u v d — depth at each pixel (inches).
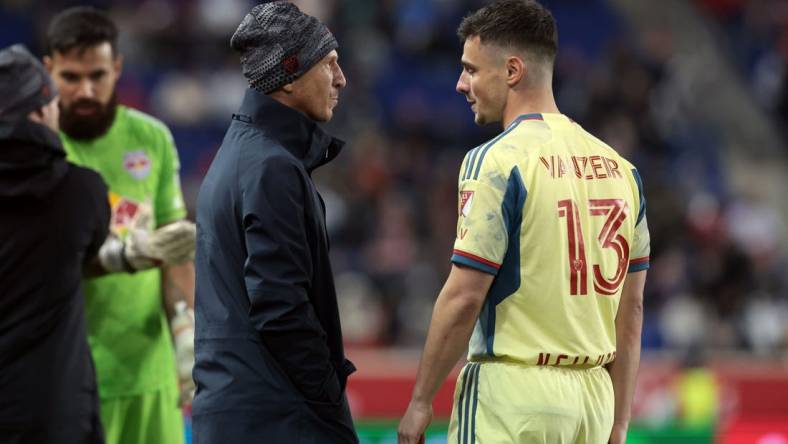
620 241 542.9
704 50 2630.4
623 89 2134.6
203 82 2079.2
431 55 2301.9
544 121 539.2
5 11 2118.6
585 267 529.7
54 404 565.6
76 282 587.2
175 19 2151.8
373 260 1732.3
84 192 592.7
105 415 695.1
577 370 536.4
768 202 2294.5
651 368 1293.1
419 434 528.4
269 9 530.0
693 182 2181.3
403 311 1620.3
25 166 567.8
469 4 2365.9
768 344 1712.6
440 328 523.2
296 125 526.3
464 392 541.3
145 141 722.8
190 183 1875.0
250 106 529.7
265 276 495.8
